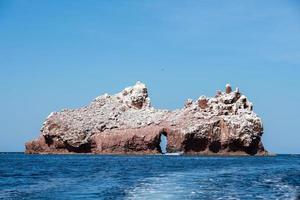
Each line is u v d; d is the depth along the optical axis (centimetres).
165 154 19550
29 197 3791
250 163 10794
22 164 10500
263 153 19875
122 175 6462
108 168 8519
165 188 4434
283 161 12988
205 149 19500
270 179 5472
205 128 19438
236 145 19512
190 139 19350
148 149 19988
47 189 4431
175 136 19538
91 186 4731
